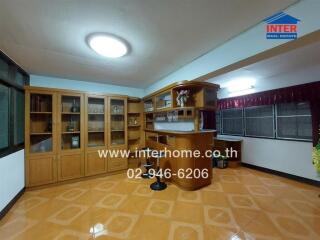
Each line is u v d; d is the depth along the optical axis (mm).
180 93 3139
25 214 2258
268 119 4059
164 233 1851
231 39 2117
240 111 4738
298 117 3516
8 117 2572
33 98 3150
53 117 3244
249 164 4406
